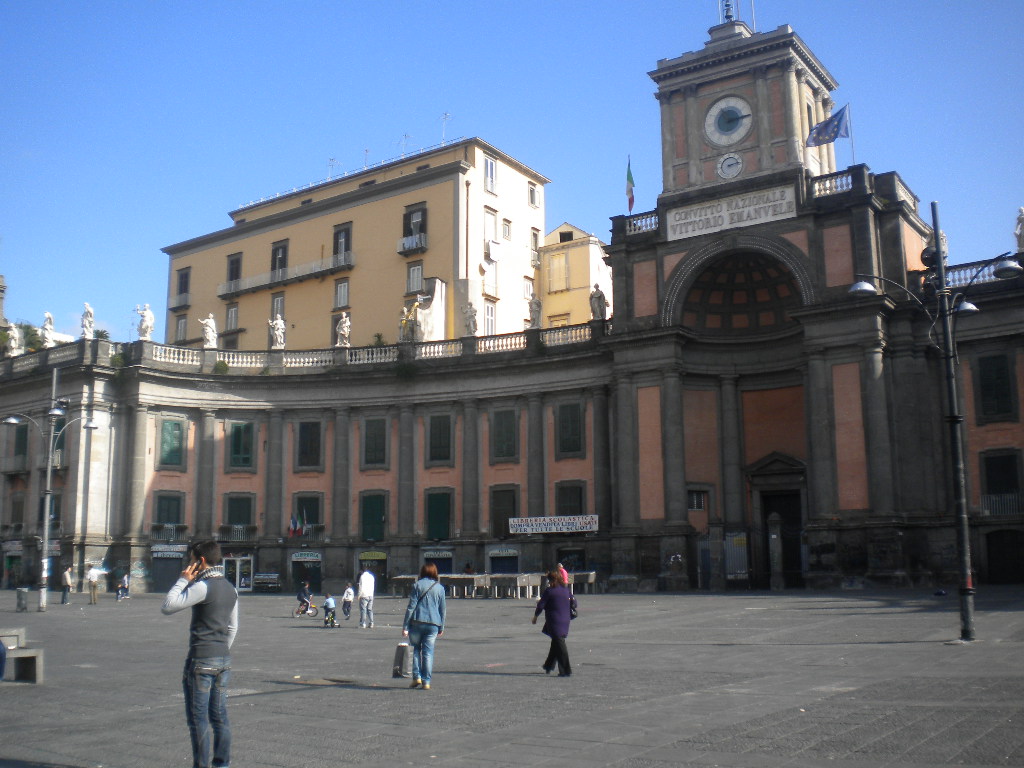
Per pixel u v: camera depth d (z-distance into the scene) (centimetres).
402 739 1010
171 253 7138
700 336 4425
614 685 1374
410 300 5919
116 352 5062
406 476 5000
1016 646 1706
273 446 5150
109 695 1373
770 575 3928
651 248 4450
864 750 890
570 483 4669
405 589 4362
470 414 4938
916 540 3828
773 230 4166
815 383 3991
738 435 4462
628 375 4406
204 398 5119
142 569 4828
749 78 4375
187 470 5069
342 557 5019
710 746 925
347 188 6575
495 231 6144
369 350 5166
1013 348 3869
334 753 948
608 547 4475
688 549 4200
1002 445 3844
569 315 6431
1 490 5291
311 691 1383
